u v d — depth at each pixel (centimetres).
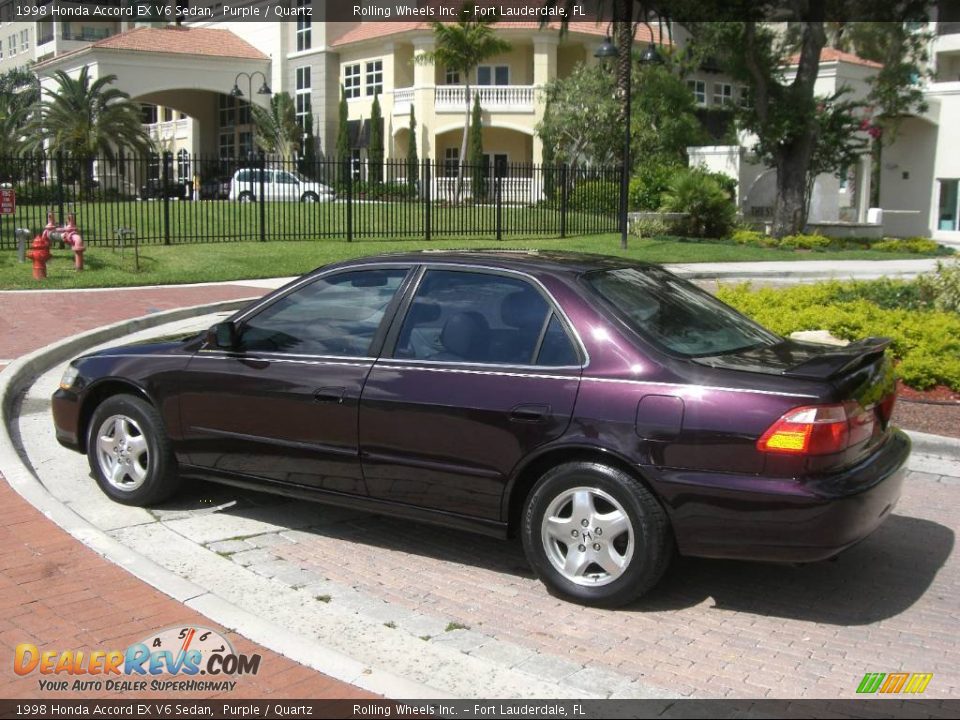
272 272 1872
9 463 650
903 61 3256
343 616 458
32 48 7262
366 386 516
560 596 481
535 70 4259
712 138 4350
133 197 2980
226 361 566
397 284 539
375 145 4419
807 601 489
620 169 2828
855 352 483
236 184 3694
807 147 2886
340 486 533
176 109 5291
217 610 438
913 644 441
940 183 3675
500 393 481
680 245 2603
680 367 459
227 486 659
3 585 462
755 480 432
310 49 4772
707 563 539
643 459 448
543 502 476
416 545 562
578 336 479
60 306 1416
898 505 645
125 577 475
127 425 606
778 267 2309
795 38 2867
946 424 804
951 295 1163
